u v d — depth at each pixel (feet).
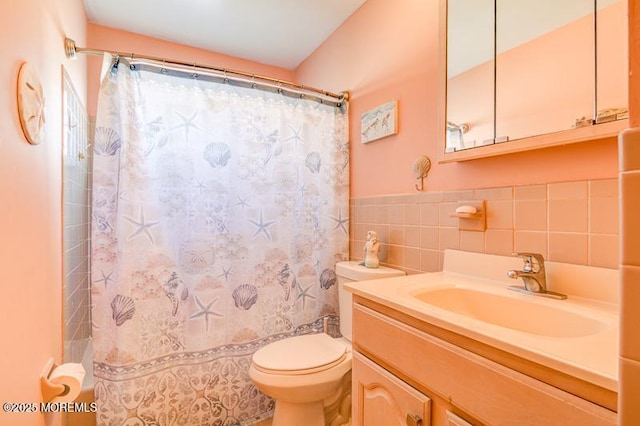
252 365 4.57
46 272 3.34
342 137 6.43
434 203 4.58
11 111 2.40
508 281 3.59
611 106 2.79
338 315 6.25
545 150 3.34
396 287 3.47
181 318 4.98
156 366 4.72
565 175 3.18
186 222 5.05
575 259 3.09
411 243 4.97
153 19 6.58
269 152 5.70
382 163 5.60
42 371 3.12
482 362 2.18
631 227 1.13
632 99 1.19
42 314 3.17
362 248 6.09
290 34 7.16
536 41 3.36
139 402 4.55
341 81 6.77
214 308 5.18
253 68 8.46
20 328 2.54
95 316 4.41
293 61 8.45
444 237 4.42
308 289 6.05
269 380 4.24
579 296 3.01
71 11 4.79
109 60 4.53
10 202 2.37
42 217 3.21
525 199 3.50
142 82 4.78
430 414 2.56
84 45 6.16
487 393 2.14
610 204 2.86
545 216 3.33
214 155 5.24
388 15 5.49
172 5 6.14
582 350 1.87
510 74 3.59
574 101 3.04
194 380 5.02
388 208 5.44
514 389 1.99
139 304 4.60
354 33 6.37
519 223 3.55
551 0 3.24
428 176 4.70
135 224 4.58
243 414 5.37
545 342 1.98
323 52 7.46
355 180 6.33
